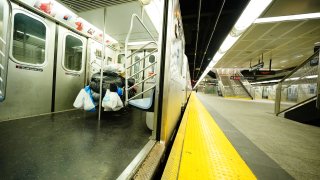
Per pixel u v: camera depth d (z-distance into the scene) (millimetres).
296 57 10562
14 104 2512
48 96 3045
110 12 2824
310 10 4551
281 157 1926
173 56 2023
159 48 1737
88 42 3877
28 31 2617
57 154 1463
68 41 3402
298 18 5059
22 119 2551
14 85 2486
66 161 1343
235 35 5668
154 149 1553
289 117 4664
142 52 4938
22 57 2568
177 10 2225
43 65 2891
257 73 14125
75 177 1122
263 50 9016
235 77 20094
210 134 2309
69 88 3482
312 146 2336
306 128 3576
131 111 3939
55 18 2898
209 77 33219
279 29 6000
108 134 2082
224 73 22484
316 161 1830
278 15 4898
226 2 4148
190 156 1534
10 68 2414
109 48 4695
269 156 1947
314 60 4598
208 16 4477
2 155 1394
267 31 6238
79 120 2729
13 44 2420
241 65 14453
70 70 3471
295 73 5012
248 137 2717
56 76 3168
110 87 2771
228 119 4332
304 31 6117
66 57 3383
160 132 1716
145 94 4961
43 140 1781
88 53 3887
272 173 1547
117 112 3697
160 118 1723
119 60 5105
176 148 1681
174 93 2426
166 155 1917
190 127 2707
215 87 28719
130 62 5031
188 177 1168
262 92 26234
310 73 4688
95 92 3164
